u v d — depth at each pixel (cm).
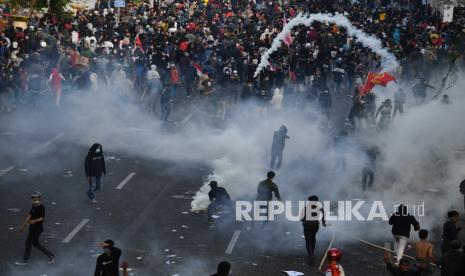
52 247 1812
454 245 1532
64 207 2108
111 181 2375
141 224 2003
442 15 6259
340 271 1488
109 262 1467
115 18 4941
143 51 4169
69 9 5166
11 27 3988
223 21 5416
